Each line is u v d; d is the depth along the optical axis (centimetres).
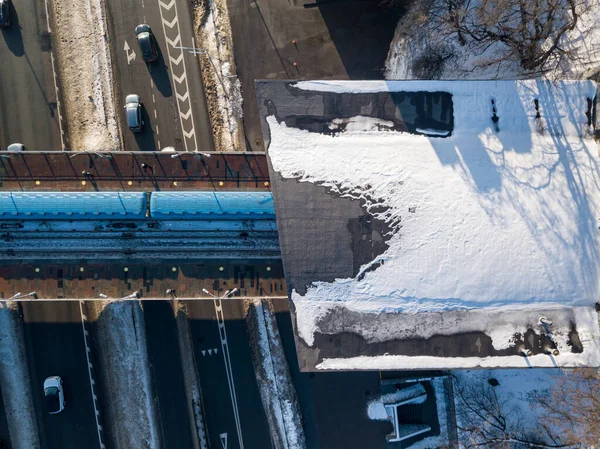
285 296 3494
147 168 3559
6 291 3459
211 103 4178
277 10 4206
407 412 4044
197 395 4041
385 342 3059
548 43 3884
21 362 4012
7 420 3997
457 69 4047
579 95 3219
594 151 3177
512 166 3172
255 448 4069
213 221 3525
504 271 3089
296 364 4125
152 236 3528
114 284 3494
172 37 4200
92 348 4053
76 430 4019
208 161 3572
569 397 3591
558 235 3108
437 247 3105
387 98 3231
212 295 3494
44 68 4169
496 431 3850
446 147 3198
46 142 4144
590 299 3078
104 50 4181
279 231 3098
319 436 4100
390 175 3162
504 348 3053
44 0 4184
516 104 3225
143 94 4175
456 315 3081
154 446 4006
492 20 3534
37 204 3319
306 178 3152
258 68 4194
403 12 4166
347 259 3102
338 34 4188
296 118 3216
